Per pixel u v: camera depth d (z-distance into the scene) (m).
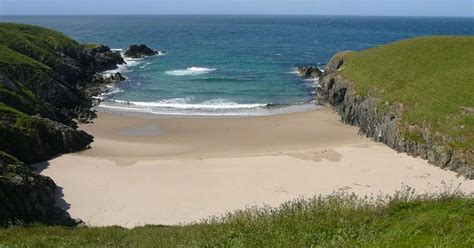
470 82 45.88
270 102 64.50
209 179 35.00
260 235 12.73
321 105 62.91
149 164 38.28
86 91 69.88
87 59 89.12
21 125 39.50
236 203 30.88
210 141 46.78
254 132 50.09
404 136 41.81
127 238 18.84
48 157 40.12
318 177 35.19
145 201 31.34
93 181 34.62
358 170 36.69
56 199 31.50
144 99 65.69
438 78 48.72
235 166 37.69
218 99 66.06
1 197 25.48
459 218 11.86
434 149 38.62
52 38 86.31
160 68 95.06
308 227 12.80
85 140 44.91
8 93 46.56
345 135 49.25
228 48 137.00
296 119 55.72
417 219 12.28
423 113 42.50
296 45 150.38
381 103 48.31
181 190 33.06
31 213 27.17
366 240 11.28
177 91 71.06
